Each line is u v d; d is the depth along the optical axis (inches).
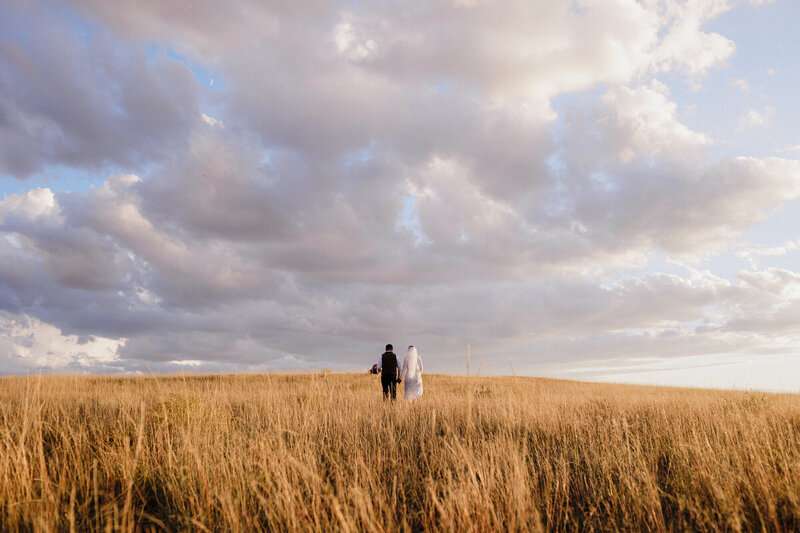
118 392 465.1
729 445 193.3
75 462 168.9
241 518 132.5
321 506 135.2
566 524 137.5
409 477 175.5
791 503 125.8
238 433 229.9
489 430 256.4
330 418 285.4
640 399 424.8
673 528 131.9
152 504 154.3
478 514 122.0
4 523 127.8
